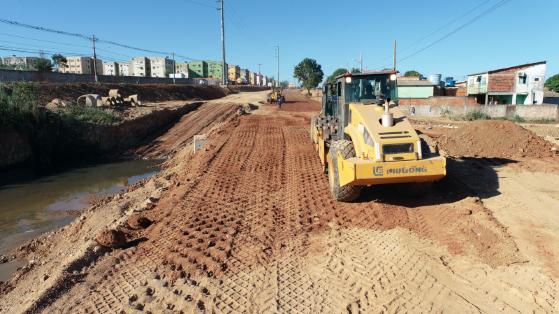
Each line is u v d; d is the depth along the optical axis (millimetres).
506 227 7082
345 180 7641
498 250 6137
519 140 13289
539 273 5520
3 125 18609
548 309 4781
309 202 9008
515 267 5703
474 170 10953
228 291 5363
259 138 20031
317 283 5496
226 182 11305
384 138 7371
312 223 7711
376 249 6406
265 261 6176
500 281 5387
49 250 8977
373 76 9250
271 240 6953
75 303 5320
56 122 21750
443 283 5379
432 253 6215
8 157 18750
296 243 6785
